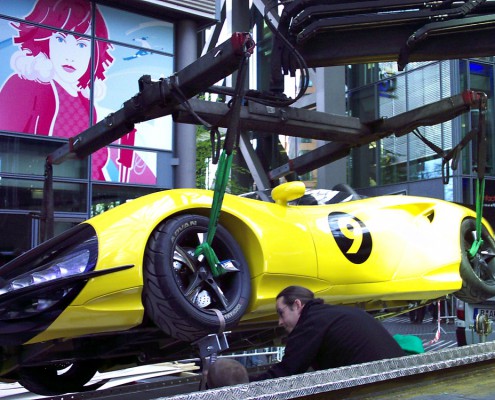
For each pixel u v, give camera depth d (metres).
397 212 4.25
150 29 13.95
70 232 3.10
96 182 12.92
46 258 2.95
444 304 11.16
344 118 4.44
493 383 1.96
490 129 18.88
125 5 13.51
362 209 4.08
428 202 4.54
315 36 4.12
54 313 2.72
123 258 2.85
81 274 2.73
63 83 12.65
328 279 3.63
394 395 1.78
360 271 3.78
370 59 4.21
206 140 18.41
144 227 2.97
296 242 3.51
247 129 4.04
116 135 3.80
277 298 2.97
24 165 12.09
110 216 3.06
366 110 21.38
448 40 4.05
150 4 13.43
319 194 4.36
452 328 10.31
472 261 4.65
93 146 4.02
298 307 2.90
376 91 20.97
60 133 12.55
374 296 3.89
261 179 14.95
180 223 3.09
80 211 12.71
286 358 2.70
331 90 13.72
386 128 4.57
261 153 20.95
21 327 2.66
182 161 13.96
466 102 4.19
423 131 19.25
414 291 4.03
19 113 12.05
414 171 19.55
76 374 3.84
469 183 18.23
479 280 4.59
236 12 14.87
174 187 14.04
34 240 11.95
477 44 4.04
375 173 21.08
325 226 3.75
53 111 12.48
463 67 18.36
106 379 4.19
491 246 4.91
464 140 4.40
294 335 2.74
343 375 1.76
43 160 12.33
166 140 13.97
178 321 2.90
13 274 2.94
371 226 3.98
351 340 2.68
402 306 4.64
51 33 12.51
